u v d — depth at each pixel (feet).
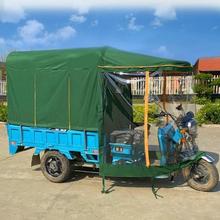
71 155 21.89
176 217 16.90
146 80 19.16
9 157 29.37
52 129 22.26
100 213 17.43
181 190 20.62
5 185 21.93
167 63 19.21
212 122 44.24
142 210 17.76
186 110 21.94
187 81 22.06
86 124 21.01
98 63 20.26
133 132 20.85
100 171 20.36
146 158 19.63
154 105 21.31
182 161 20.35
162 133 20.15
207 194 19.98
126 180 22.52
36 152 23.00
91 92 20.66
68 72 21.27
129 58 19.66
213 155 28.91
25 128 23.24
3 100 67.97
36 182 22.47
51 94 21.99
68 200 19.24
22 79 22.88
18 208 18.20
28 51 23.20
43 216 17.16
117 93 22.39
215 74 92.02
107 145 20.68
